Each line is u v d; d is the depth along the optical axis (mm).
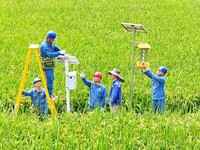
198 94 18031
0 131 13562
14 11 31000
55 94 17344
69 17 29469
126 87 18000
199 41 25047
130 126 14109
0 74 18859
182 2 35938
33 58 20641
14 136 13484
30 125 14016
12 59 20375
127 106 17000
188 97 17766
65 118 14562
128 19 29516
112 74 15781
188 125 14500
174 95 17797
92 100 15883
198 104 17859
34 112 15680
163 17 30391
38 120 14516
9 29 26422
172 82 18562
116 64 20156
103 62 20391
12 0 34875
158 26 27953
